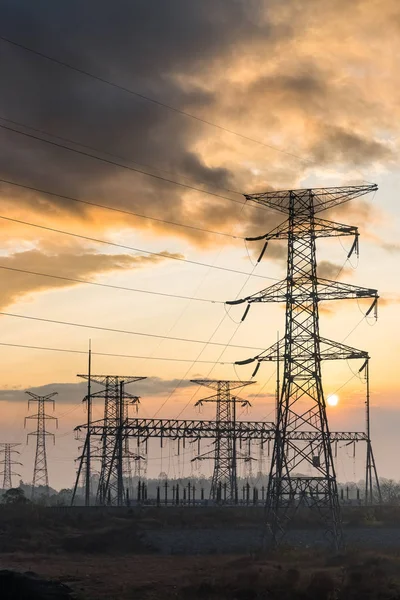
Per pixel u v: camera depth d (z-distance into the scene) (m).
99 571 84.31
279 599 64.94
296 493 94.06
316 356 91.06
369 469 160.50
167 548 104.00
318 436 92.00
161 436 137.88
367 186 90.81
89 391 149.62
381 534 116.00
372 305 91.06
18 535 110.31
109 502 143.12
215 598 66.19
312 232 92.56
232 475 163.12
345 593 65.44
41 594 57.84
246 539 110.25
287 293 92.19
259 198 93.19
